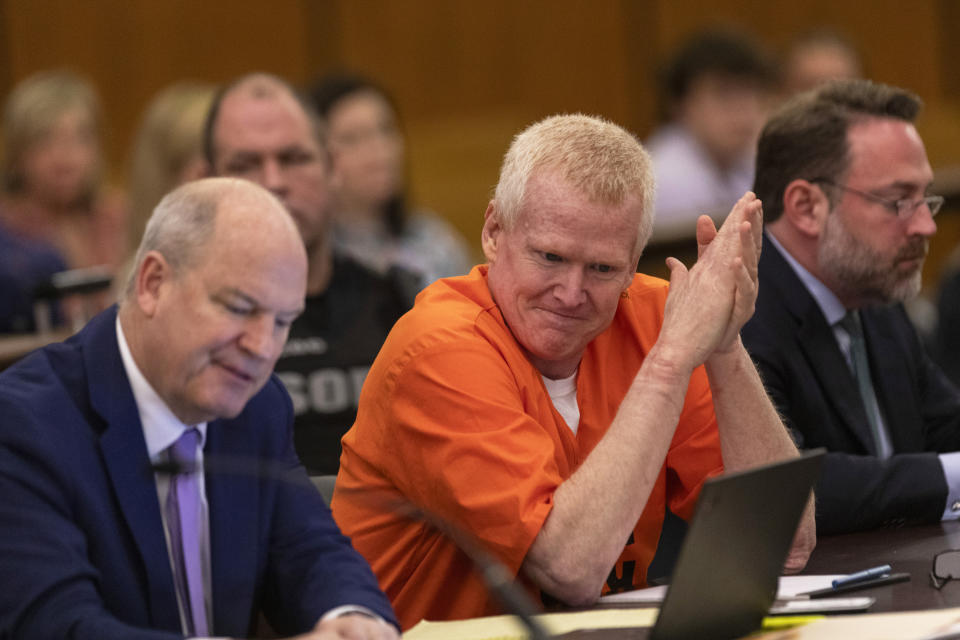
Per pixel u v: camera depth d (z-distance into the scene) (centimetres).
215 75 1958
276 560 551
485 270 666
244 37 1972
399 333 633
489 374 606
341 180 1448
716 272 612
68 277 1072
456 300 639
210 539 534
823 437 762
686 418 674
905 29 2284
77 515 502
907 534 690
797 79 1695
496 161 2086
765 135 810
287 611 547
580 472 577
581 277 602
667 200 1566
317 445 948
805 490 511
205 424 543
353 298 989
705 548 469
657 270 1178
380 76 2034
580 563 561
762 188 811
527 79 2112
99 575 495
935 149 2277
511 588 454
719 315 605
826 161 781
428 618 614
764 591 506
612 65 2153
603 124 621
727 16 2198
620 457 572
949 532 687
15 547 482
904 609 518
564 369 653
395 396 619
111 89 1905
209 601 531
